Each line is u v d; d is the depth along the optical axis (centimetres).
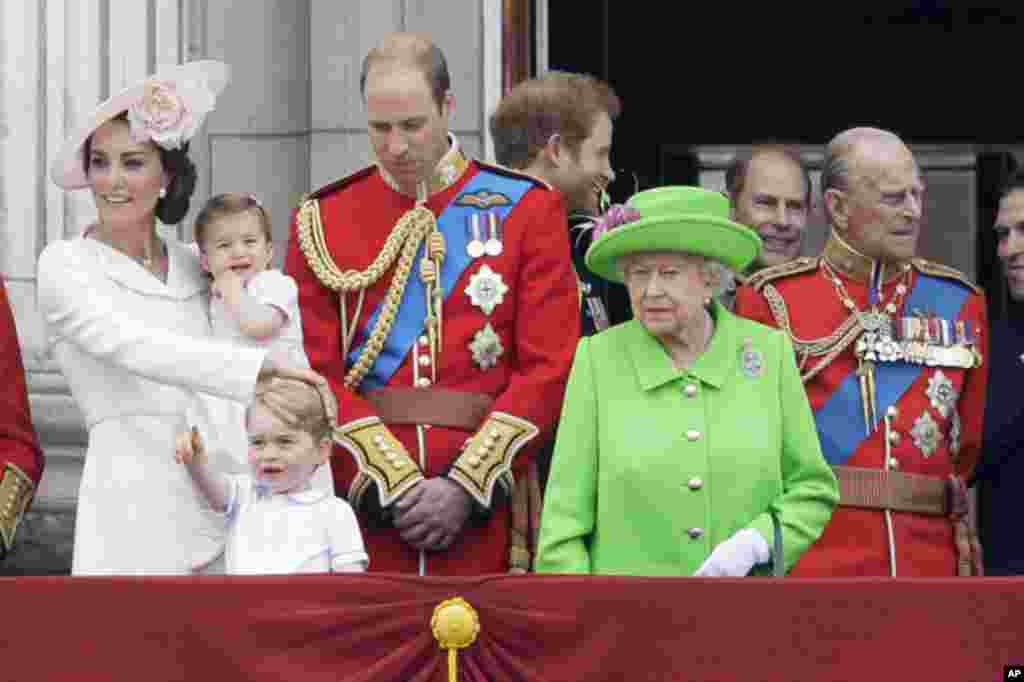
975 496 3070
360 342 2466
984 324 2588
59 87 3031
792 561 2236
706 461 2255
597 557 2256
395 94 2425
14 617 2050
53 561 2931
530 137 2677
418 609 2059
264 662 2044
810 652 2058
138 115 2384
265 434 2200
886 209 2525
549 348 2431
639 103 3466
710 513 2247
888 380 2527
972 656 2061
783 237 2789
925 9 3506
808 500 2262
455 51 3052
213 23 3069
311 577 2059
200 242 2400
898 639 2059
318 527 2214
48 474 2934
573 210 2681
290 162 3056
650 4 3456
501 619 2059
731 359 2295
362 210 2505
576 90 2686
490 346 2445
